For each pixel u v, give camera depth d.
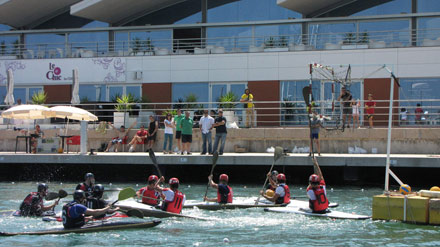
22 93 29.22
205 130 20.39
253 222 12.18
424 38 27.64
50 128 24.67
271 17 29.48
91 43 30.97
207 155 19.55
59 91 28.73
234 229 11.42
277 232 11.09
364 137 21.06
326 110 25.38
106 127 24.12
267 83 26.92
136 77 27.95
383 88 25.81
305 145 21.61
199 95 27.69
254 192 17.34
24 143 23.97
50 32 31.52
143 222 11.59
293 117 26.52
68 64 28.69
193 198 16.08
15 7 30.02
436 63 25.44
